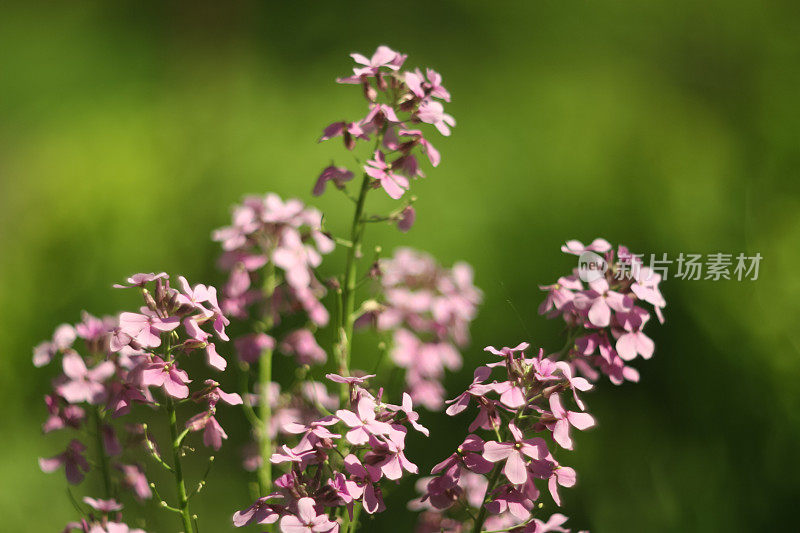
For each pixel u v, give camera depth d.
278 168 2.71
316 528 1.03
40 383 2.29
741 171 2.41
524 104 2.98
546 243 2.41
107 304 2.51
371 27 3.65
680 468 1.80
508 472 1.03
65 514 1.74
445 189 2.52
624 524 1.74
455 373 2.11
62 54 4.16
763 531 1.61
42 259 2.53
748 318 1.83
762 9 3.27
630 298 1.08
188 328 1.04
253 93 3.32
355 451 1.05
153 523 1.29
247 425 1.80
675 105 3.12
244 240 1.22
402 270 1.30
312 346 1.25
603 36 3.43
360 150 2.71
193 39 4.15
